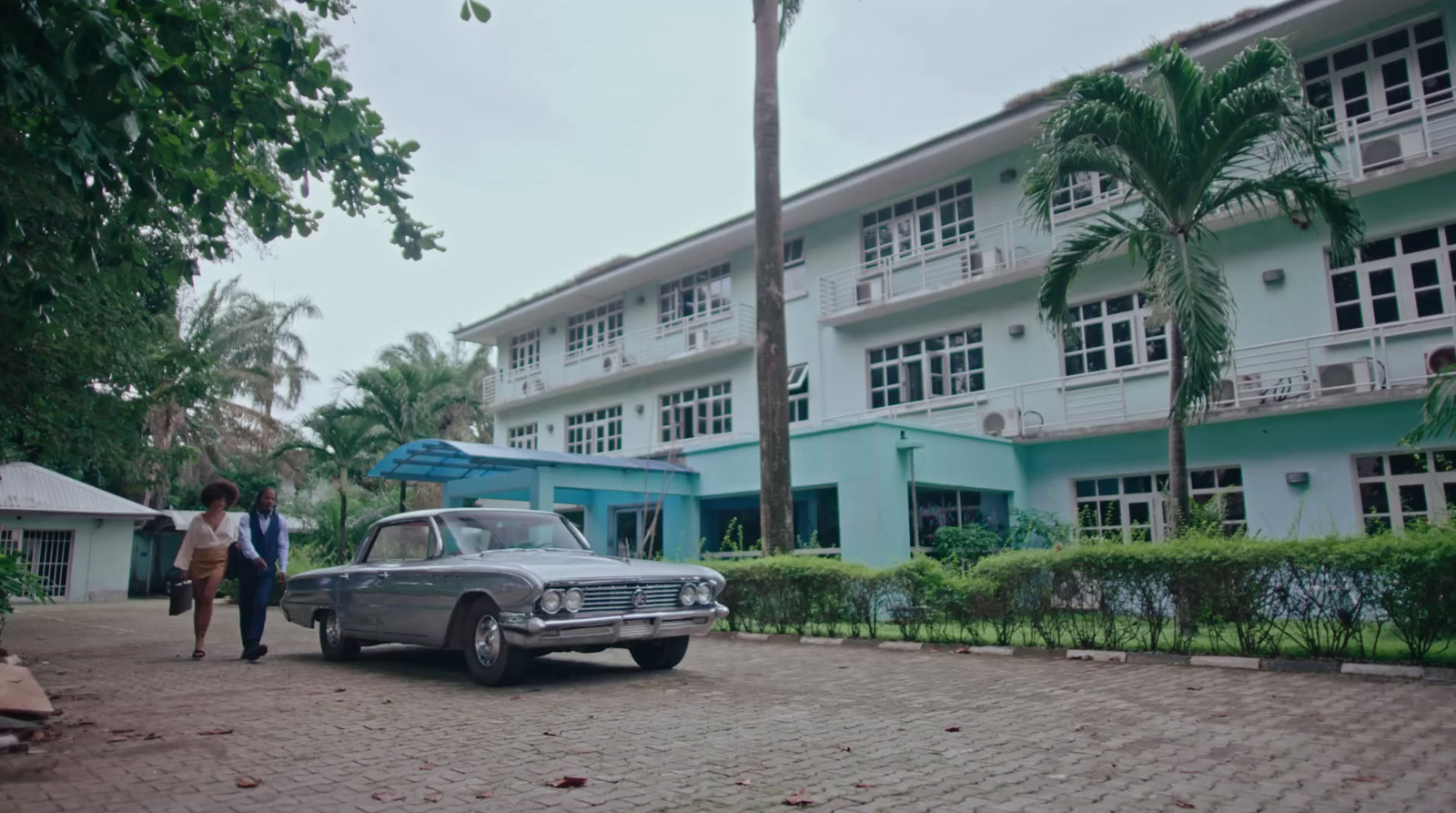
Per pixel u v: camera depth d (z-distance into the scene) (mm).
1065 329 12109
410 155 5699
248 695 6645
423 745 4820
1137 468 15414
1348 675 7137
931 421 18219
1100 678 7250
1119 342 16188
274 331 37219
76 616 18578
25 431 11008
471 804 3686
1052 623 8969
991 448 16125
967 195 18578
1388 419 12836
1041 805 3643
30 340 9125
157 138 4691
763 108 13117
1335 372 13266
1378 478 13023
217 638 12320
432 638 7547
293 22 4871
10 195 6672
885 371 19562
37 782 4031
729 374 22469
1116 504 15836
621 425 25641
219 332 34938
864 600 10250
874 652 9484
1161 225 10961
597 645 7164
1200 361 9891
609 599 7117
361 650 10148
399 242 5883
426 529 8328
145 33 4840
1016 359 17281
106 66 3814
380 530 8977
